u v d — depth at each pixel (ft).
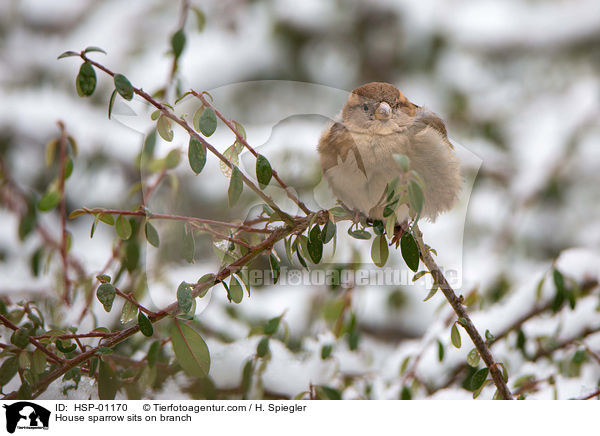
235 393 17.56
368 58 33.68
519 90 34.27
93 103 31.60
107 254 26.76
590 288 20.81
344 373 21.18
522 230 30.53
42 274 21.22
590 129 32.50
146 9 33.60
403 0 32.96
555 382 18.19
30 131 29.73
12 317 15.48
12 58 32.58
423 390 19.94
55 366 14.44
